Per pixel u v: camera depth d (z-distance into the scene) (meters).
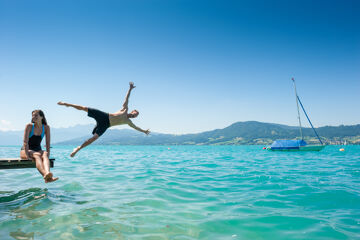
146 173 11.31
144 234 3.85
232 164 16.72
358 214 4.98
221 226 4.26
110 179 9.41
